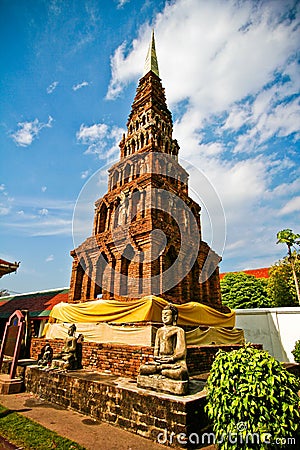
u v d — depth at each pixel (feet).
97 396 24.84
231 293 101.40
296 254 101.40
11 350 44.52
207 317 42.73
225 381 16.76
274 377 16.15
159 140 67.21
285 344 57.47
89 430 21.52
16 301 91.91
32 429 21.13
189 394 21.15
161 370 22.98
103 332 36.70
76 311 42.47
